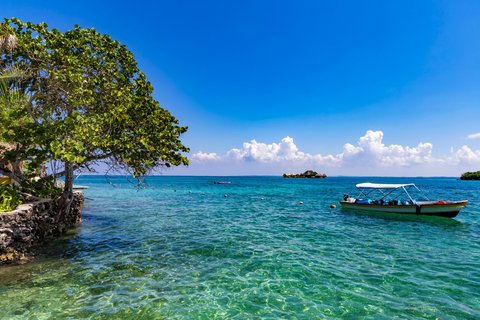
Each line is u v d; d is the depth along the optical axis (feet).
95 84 42.68
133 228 54.13
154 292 25.45
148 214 73.67
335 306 23.17
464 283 27.73
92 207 86.94
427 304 23.45
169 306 22.89
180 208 87.76
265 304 23.48
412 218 67.82
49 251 37.11
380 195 150.00
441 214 64.69
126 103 41.65
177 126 48.24
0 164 39.17
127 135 41.27
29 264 31.89
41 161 36.40
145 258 35.19
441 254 37.78
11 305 22.31
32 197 40.65
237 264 33.40
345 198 88.58
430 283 27.78
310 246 41.78
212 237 47.26
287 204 101.09
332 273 30.55
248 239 46.01
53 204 44.83
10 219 32.22
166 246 41.06
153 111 45.24
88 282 27.25
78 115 35.06
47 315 20.97
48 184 44.19
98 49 46.11
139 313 21.63
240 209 86.38
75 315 21.08
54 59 40.42
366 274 30.25
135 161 43.52
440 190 185.98
